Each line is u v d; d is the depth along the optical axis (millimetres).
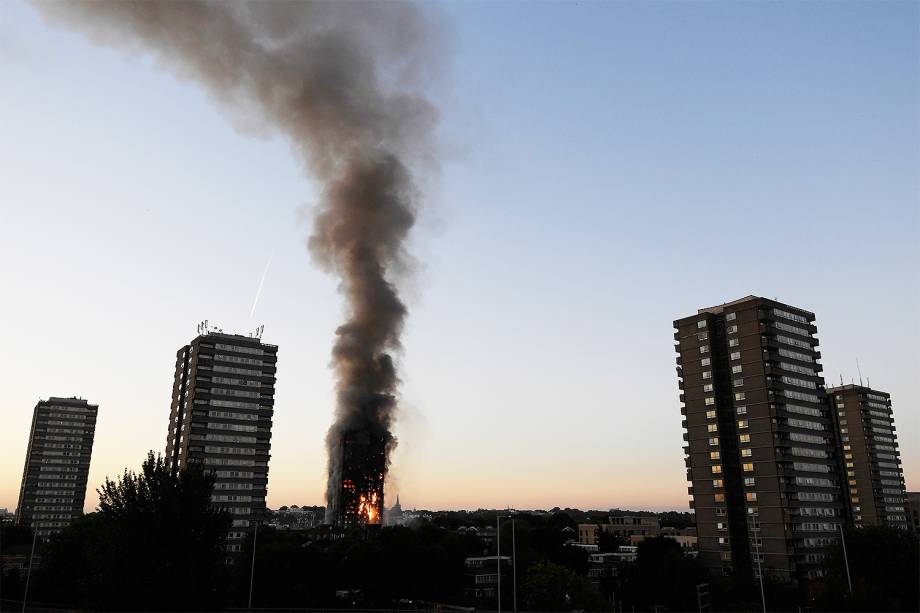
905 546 90688
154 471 53625
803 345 137500
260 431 161000
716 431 133125
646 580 112375
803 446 128750
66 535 91188
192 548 52312
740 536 127375
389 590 109000
